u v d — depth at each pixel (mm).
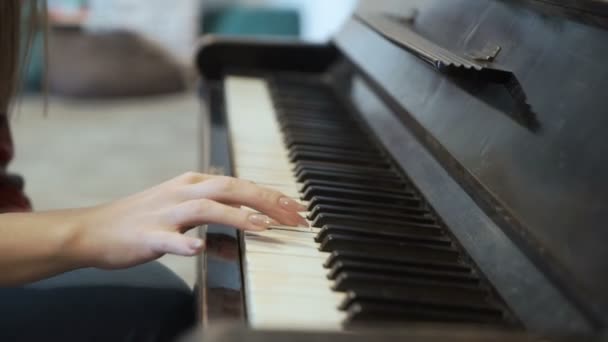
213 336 551
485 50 852
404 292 688
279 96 1235
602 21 717
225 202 779
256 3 3809
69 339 837
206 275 716
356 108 1174
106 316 857
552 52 766
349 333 557
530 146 736
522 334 586
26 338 829
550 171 703
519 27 823
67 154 2453
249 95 1256
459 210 802
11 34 981
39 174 2246
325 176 922
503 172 747
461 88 873
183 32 3348
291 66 1413
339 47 1258
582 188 667
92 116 2949
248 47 1396
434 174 875
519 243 703
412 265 741
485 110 818
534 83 767
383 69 1060
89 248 753
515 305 679
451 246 787
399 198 874
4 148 1009
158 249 741
